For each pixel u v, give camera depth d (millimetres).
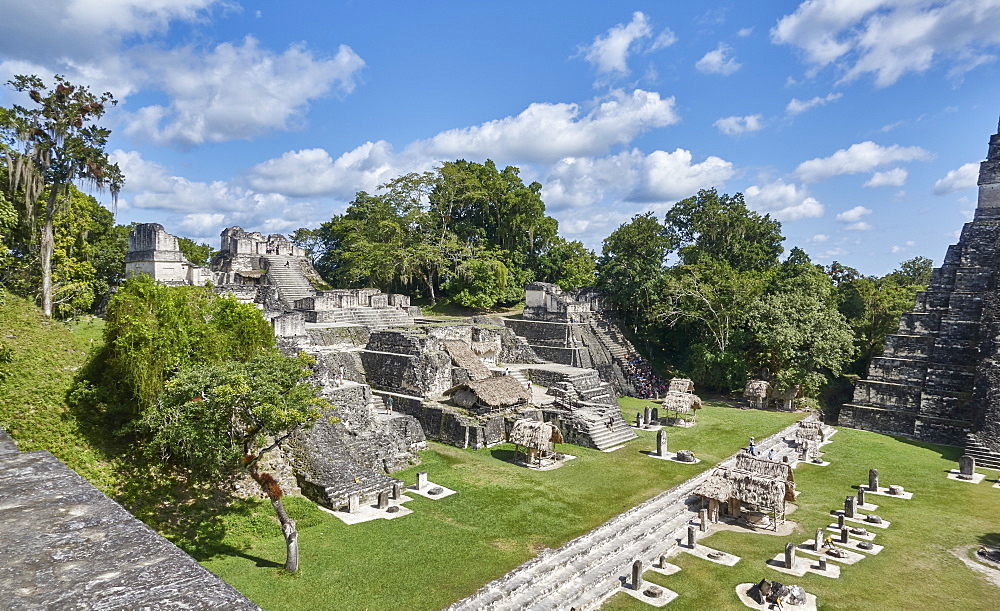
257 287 47219
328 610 15547
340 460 24016
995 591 18750
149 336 19656
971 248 43125
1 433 7676
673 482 27984
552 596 17516
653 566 20156
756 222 63219
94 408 21328
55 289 32531
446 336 43500
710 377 50156
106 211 48344
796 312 46188
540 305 53250
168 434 17875
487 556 19344
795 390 44469
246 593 15945
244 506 20656
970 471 30328
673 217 66812
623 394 48969
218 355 21719
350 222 69438
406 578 17500
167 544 4750
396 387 37281
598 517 23359
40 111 27344
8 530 4801
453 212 70438
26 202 27766
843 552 21141
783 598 17609
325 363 33094
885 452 35000
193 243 71250
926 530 23516
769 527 23641
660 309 54656
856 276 69312
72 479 6129
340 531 20500
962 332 40906
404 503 23781
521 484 26891
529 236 68938
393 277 63125
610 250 61250
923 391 39750
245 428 19953
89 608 3672
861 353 55938
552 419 35656
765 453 32844
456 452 31594
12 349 22859
